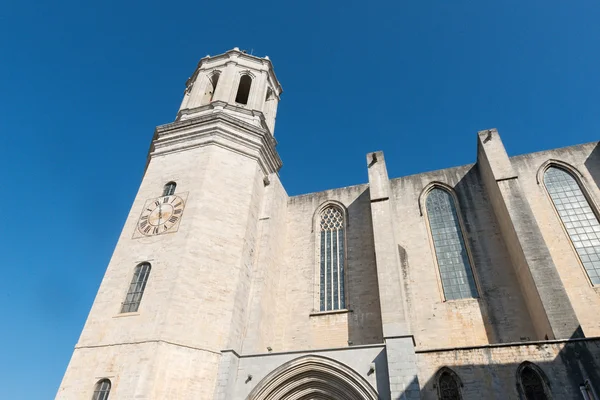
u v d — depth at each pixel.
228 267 21.27
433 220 27.27
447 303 23.22
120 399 16.20
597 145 26.91
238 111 28.48
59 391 17.28
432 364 17.23
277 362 18.69
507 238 23.58
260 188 26.75
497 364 16.52
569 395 15.16
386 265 21.53
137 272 20.78
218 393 17.44
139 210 23.61
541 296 18.89
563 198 25.45
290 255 27.97
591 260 22.72
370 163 27.27
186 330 18.36
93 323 19.16
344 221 28.64
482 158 27.23
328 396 17.98
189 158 25.33
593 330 20.06
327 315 24.11
